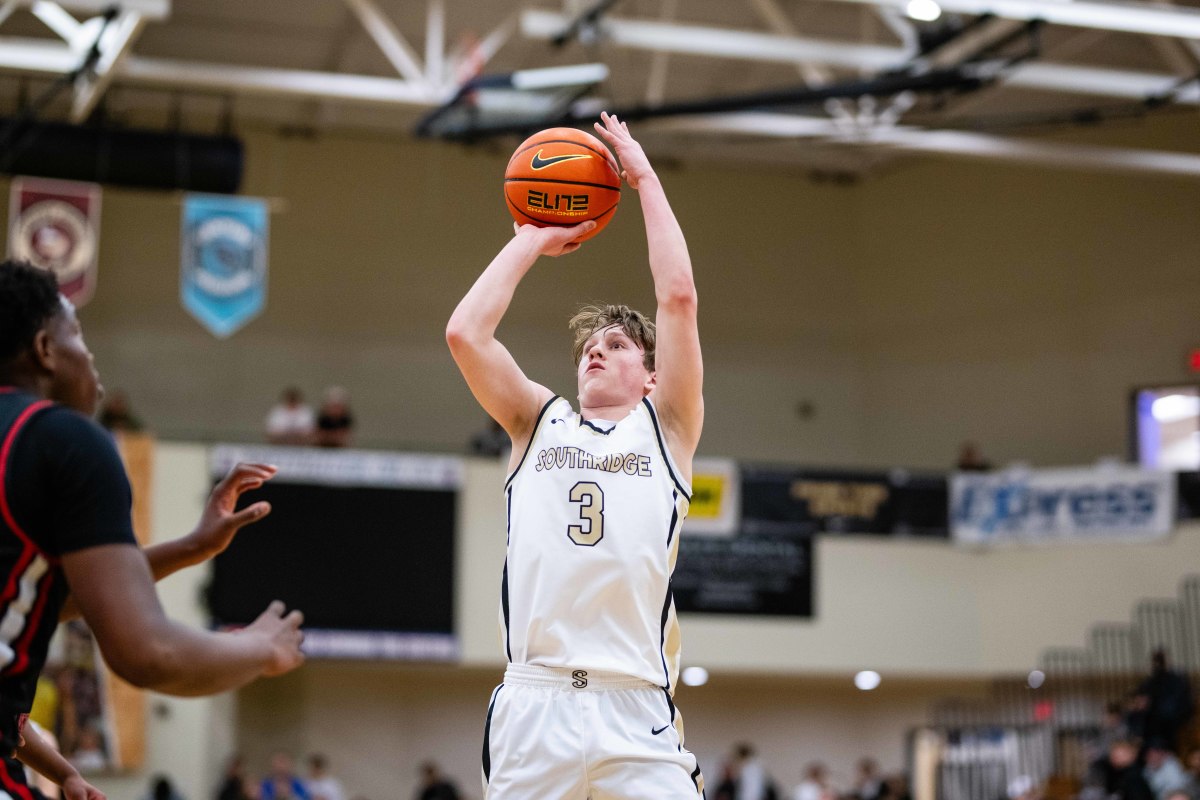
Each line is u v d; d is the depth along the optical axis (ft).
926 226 68.49
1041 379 63.41
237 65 59.88
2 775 7.32
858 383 69.87
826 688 61.82
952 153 48.39
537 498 10.00
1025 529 55.42
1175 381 58.65
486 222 66.39
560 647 9.62
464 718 57.52
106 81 42.55
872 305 69.97
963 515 56.54
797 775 60.85
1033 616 55.06
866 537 55.36
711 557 53.72
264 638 7.72
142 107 61.36
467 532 51.49
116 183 45.44
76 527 7.23
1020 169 65.16
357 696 56.13
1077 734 53.11
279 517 49.37
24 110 47.83
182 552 9.17
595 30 42.06
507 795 9.52
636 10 55.83
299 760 54.80
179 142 45.65
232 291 47.78
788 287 70.13
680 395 10.28
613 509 9.84
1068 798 49.26
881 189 70.54
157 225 62.18
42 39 54.29
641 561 9.76
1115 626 53.42
